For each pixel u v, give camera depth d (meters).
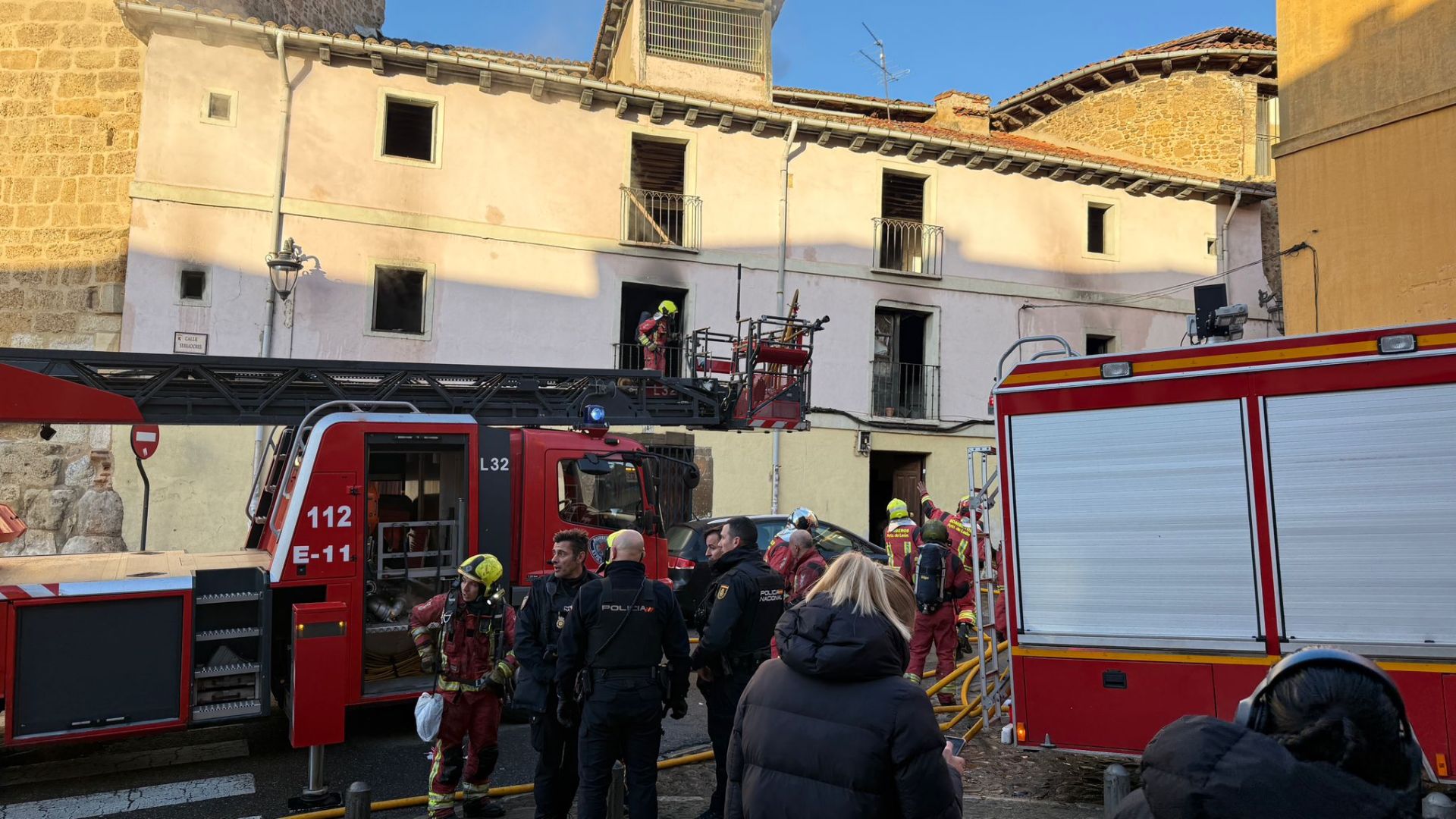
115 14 14.88
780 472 17.94
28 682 5.86
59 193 14.49
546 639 4.96
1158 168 21.80
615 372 10.17
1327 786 1.53
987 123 23.78
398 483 7.49
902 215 20.08
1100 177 20.89
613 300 17.17
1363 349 4.94
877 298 19.14
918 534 9.58
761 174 18.50
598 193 17.25
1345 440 4.94
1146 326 21.33
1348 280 10.94
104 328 14.23
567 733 4.91
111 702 6.05
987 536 7.04
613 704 4.43
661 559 9.05
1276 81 23.00
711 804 5.46
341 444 7.07
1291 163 11.66
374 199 15.66
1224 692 5.08
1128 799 1.79
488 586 5.49
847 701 2.50
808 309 18.56
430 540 7.53
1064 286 20.72
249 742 7.36
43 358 7.77
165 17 14.25
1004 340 20.11
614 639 4.48
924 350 19.75
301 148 15.23
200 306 14.45
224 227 14.70
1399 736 1.62
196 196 14.52
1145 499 5.37
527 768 6.68
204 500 14.16
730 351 17.83
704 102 17.53
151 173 14.34
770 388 11.38
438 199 16.09
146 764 6.78
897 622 2.66
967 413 19.69
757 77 21.20
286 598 6.94
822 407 18.42
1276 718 1.69
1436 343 4.80
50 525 13.54
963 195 20.02
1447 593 4.67
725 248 18.09
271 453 9.34
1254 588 5.06
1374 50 10.80
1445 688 4.63
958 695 8.34
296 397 8.75
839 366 18.70
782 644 2.64
